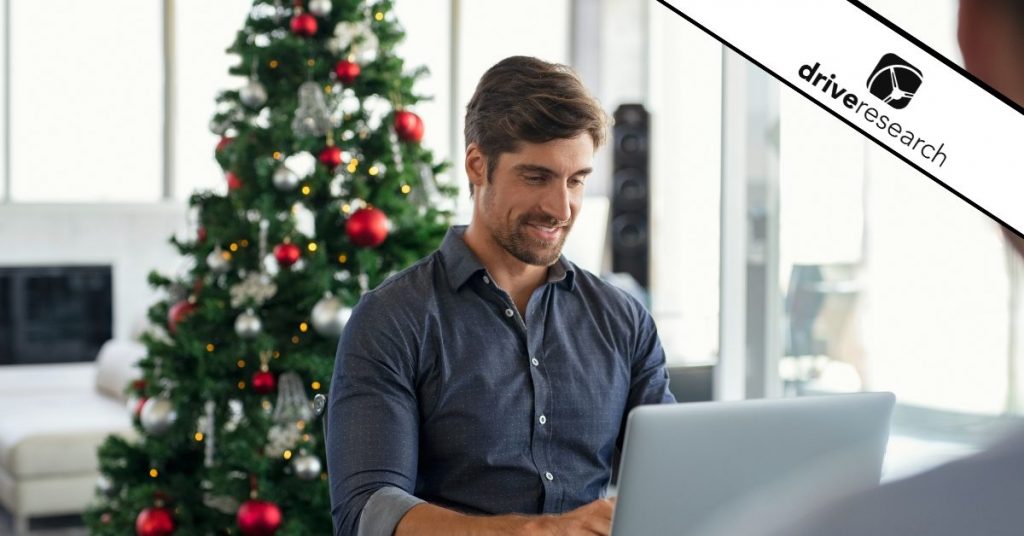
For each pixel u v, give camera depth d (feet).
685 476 3.48
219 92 11.28
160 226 23.93
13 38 23.16
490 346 5.75
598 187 27.27
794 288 12.26
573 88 5.55
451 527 4.76
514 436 5.72
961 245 10.91
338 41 10.82
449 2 25.70
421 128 11.13
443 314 5.74
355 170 10.93
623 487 3.49
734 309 12.25
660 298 25.76
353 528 5.23
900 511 1.37
